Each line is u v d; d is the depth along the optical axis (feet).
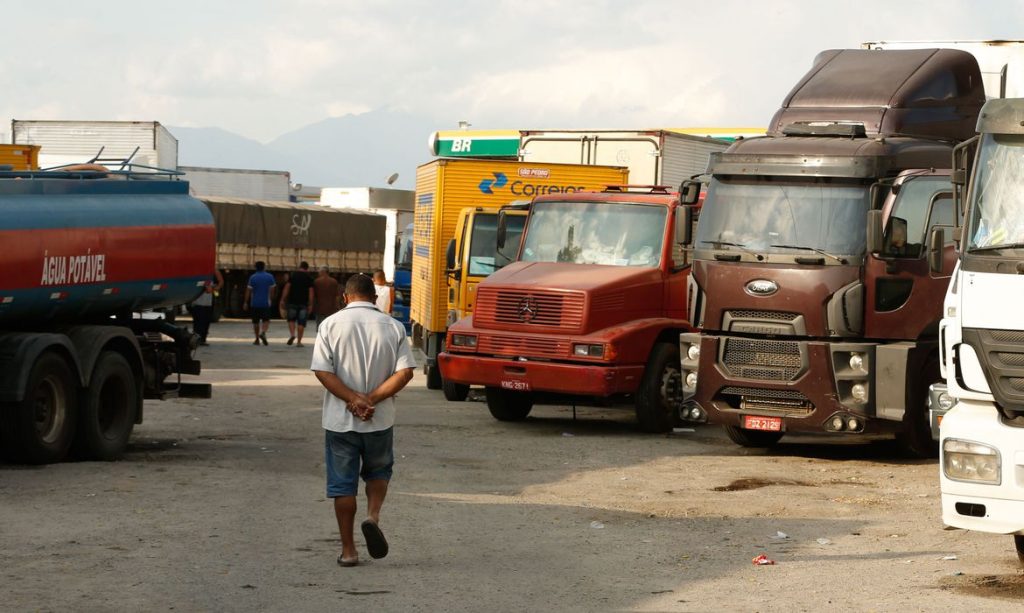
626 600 26.61
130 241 48.52
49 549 30.32
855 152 48.29
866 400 48.21
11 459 45.09
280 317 161.27
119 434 47.78
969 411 29.53
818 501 40.09
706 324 50.60
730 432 54.54
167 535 32.27
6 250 42.45
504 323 58.08
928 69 53.57
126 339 48.62
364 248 173.37
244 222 155.63
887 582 28.50
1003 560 31.09
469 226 70.03
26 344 43.75
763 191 49.88
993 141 31.01
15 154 88.99
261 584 27.27
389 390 29.45
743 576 29.09
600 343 56.03
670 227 59.62
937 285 48.57
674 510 38.04
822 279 48.34
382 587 27.22
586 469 46.37
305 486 40.50
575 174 76.18
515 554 31.14
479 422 60.34
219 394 70.79
